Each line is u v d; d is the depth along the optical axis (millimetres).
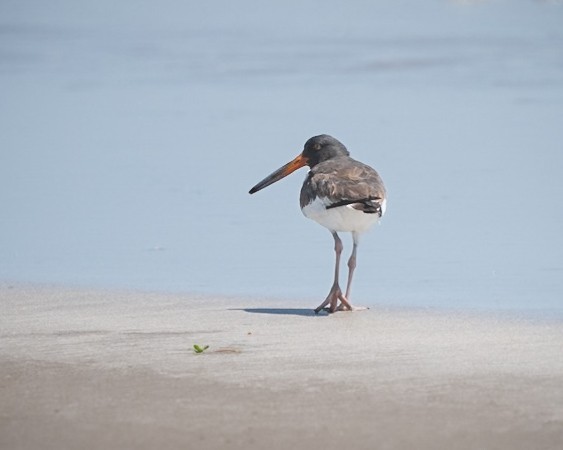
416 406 8320
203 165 21312
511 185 19141
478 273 13945
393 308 12219
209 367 9555
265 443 7570
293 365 9602
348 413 8180
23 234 16469
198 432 7812
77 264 14625
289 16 48125
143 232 16531
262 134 24141
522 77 30609
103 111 28047
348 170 12516
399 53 35688
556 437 7637
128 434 7809
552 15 43562
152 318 11734
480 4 46656
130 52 38625
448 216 17141
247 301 12672
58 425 8023
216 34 42938
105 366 9641
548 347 10109
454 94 28516
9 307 12297
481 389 8734
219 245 15688
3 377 9320
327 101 28109
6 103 29672
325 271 14320
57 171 21172
